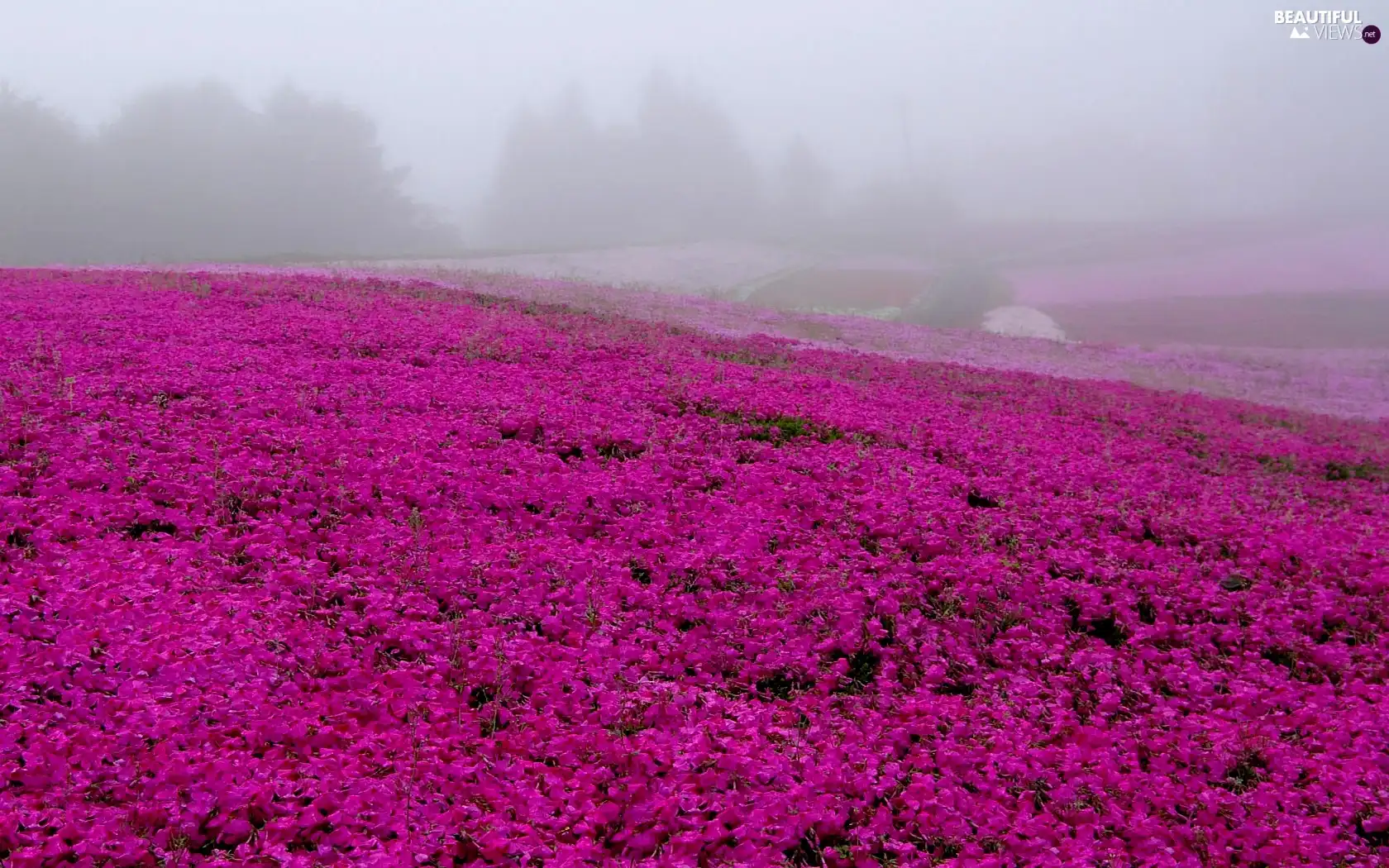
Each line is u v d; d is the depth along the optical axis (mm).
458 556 8398
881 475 12117
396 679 6574
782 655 7723
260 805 5121
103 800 5070
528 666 6992
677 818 5551
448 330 16984
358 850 4922
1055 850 5621
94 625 6441
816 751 6469
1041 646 8367
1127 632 9062
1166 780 6531
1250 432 19000
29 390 10719
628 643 7570
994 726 7129
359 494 9344
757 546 9531
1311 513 13453
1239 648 8922
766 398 15031
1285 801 6410
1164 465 15172
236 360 13281
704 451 12406
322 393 12297
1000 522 10867
